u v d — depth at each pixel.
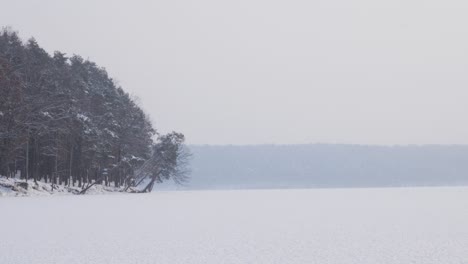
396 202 45.59
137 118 97.25
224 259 13.90
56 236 20.09
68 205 43.88
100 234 20.94
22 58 68.94
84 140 77.12
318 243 17.30
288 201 52.41
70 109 71.81
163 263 13.26
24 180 67.75
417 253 14.48
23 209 37.94
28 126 63.72
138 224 26.02
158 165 97.75
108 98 89.00
